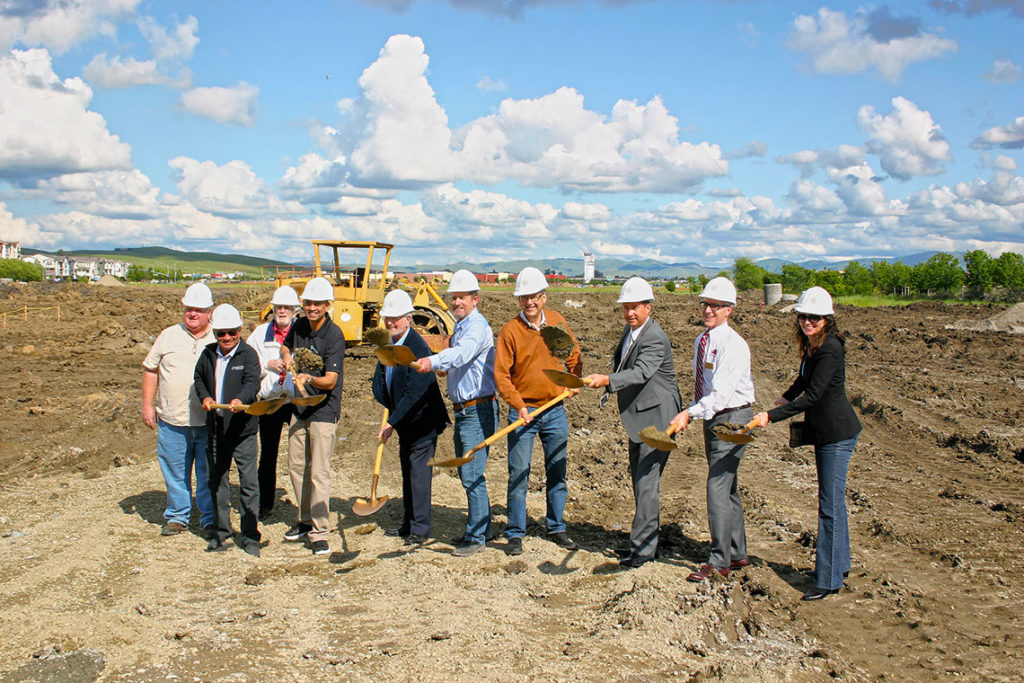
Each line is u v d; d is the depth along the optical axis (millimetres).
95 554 5672
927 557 6008
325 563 5738
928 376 15930
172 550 5891
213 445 5852
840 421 5113
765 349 20453
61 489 7488
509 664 4195
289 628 4664
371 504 5977
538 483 8117
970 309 32281
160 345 6098
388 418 6059
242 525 5910
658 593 5043
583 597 5141
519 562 5723
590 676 4066
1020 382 15289
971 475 8562
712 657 4316
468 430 5965
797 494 7832
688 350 20000
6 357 16953
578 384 5375
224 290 46438
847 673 4125
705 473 8656
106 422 10672
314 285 5746
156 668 4129
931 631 4691
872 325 26000
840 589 5316
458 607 4961
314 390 5875
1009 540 6336
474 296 5965
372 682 3990
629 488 8000
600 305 36000
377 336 5578
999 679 4133
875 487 8047
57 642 4402
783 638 4594
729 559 5438
